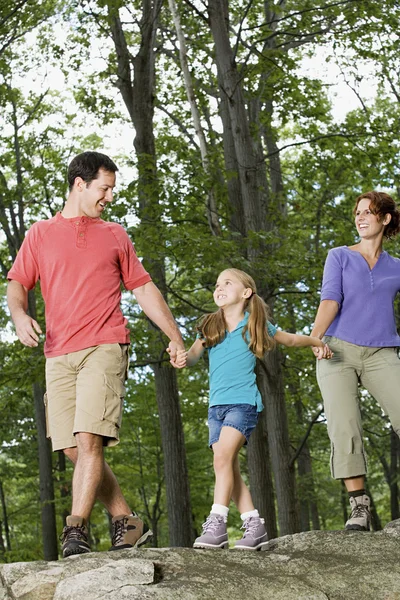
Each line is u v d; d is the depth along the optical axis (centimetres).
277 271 1280
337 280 479
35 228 437
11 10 1503
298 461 2194
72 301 423
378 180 1544
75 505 403
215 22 1452
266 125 1620
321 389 476
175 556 380
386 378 467
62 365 423
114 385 418
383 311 475
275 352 1386
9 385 1526
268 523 1348
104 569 351
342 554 407
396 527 451
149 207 1333
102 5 1362
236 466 437
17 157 1805
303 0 1606
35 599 349
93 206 432
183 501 1394
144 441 2084
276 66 1453
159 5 1456
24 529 2467
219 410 436
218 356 443
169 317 441
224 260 1252
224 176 1438
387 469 2211
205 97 1711
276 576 372
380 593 371
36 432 2044
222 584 354
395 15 1450
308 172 1692
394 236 492
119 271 440
